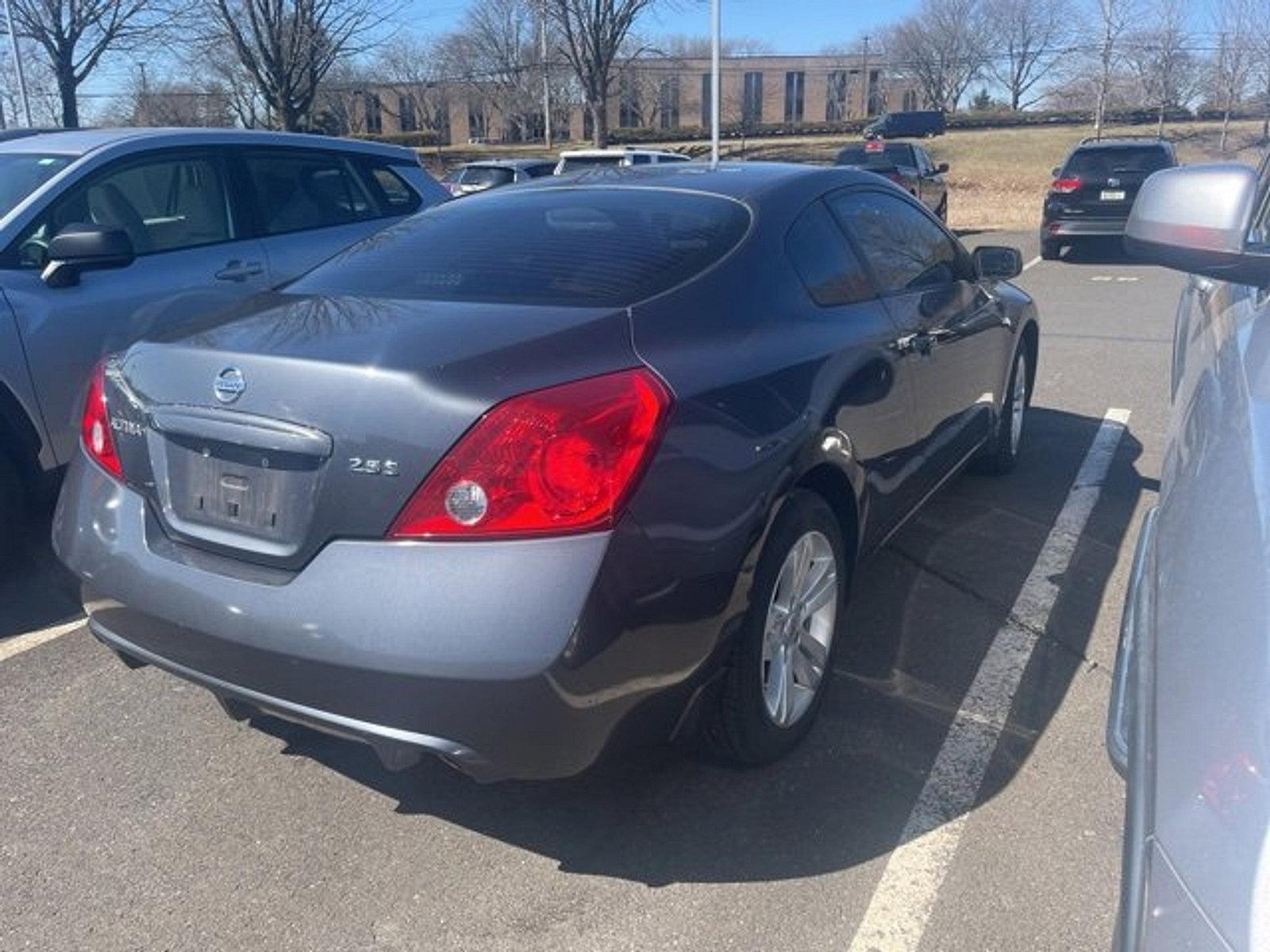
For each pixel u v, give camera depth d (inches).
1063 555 174.9
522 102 1967.3
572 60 1001.5
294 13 731.4
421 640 87.0
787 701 115.9
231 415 97.4
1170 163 600.4
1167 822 53.5
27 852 106.7
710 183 136.6
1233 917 47.4
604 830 108.9
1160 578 70.8
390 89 1909.4
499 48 1932.8
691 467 95.2
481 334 97.1
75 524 110.4
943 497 202.1
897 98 2630.4
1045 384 299.4
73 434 176.4
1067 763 118.1
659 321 104.5
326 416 92.5
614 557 88.4
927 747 121.6
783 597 113.7
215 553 100.0
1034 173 1295.5
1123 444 237.5
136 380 107.0
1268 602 55.7
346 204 237.6
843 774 116.9
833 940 93.8
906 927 95.0
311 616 91.0
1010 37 2331.4
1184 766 54.1
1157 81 1750.7
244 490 98.0
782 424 108.0
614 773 116.9
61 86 956.6
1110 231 607.8
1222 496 67.3
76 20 936.3
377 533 90.7
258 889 101.4
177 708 133.1
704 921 96.3
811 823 109.1
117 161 193.9
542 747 88.7
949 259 174.6
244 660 95.4
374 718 90.3
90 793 116.0
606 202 132.1
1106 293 492.1
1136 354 342.3
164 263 194.9
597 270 112.6
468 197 147.5
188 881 102.5
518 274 113.4
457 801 114.0
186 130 210.8
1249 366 80.1
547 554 87.0
